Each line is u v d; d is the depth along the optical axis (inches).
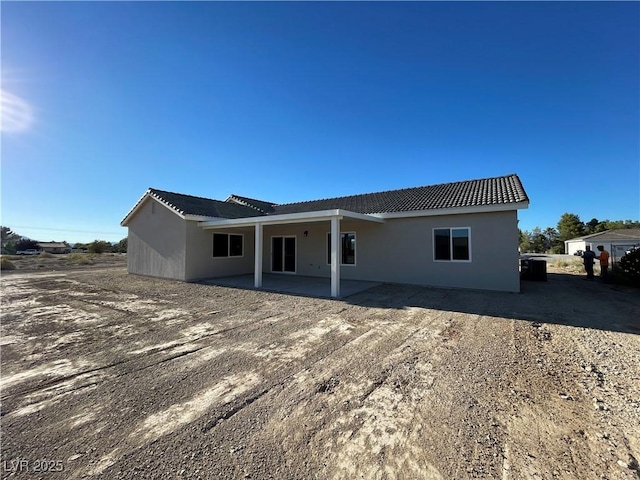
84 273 658.8
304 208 705.0
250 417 111.2
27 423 107.4
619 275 481.4
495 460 87.4
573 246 1552.7
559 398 125.7
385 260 494.0
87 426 105.6
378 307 311.0
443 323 248.5
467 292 400.5
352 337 212.1
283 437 98.9
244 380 143.9
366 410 116.3
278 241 650.2
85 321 258.1
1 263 769.6
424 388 135.1
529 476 80.7
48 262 1010.7
